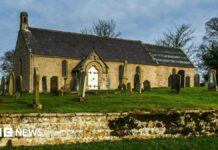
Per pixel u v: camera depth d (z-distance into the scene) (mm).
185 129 23188
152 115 22688
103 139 21531
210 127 23797
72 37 58531
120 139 21656
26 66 52938
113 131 21797
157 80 62469
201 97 31531
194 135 23125
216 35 80375
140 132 22297
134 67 59906
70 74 54344
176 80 34906
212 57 76312
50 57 52906
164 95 31906
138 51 63531
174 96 31484
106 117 21797
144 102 26734
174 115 23156
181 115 23281
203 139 21344
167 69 63875
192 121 23469
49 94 35688
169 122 22969
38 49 52969
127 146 19531
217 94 33438
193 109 23922
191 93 34375
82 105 25156
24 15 55531
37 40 54531
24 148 19094
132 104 25750
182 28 84875
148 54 64188
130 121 22188
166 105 25562
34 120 20438
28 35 54625
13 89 34281
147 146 19609
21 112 20812
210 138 21672
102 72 55781
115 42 62688
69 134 20984
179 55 68312
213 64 75812
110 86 56719
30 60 51656
